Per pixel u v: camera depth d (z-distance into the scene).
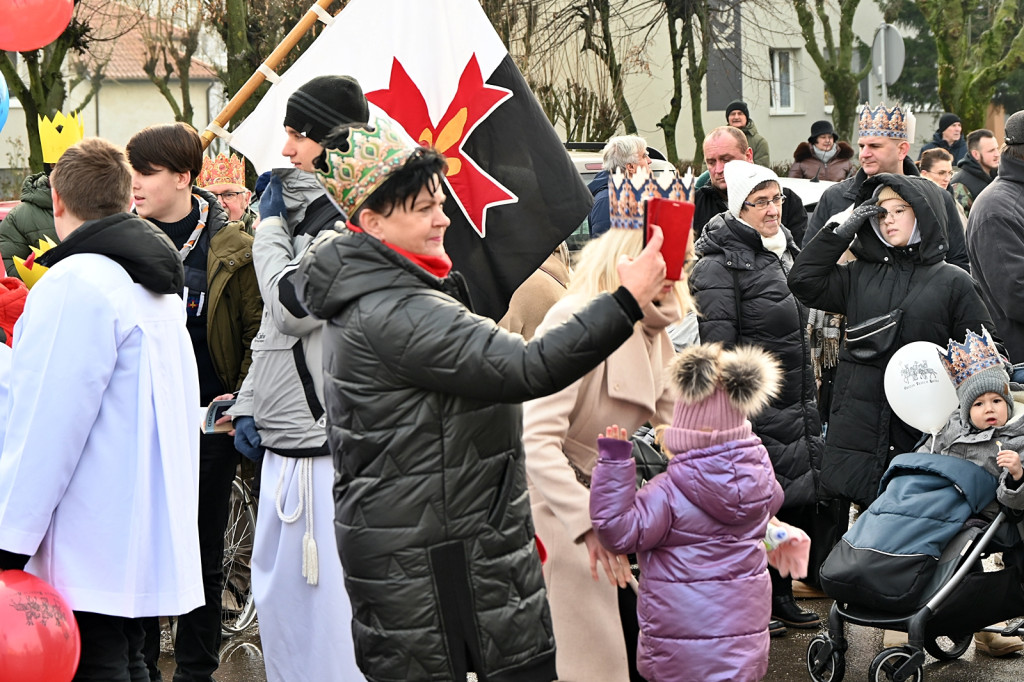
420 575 2.84
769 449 5.76
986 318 5.38
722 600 3.74
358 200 2.84
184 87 23.80
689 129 32.25
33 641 3.30
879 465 5.43
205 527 4.80
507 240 4.15
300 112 3.91
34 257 4.73
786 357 5.76
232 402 4.66
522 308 5.16
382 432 2.82
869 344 5.43
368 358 2.79
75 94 29.23
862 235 5.51
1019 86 36.50
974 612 4.80
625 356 3.75
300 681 4.19
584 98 23.56
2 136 26.72
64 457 3.44
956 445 4.93
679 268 2.77
